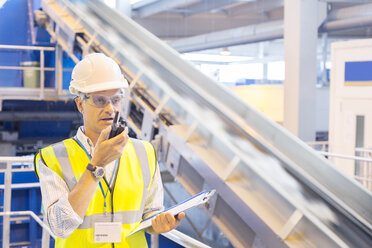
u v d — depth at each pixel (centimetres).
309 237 224
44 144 877
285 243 225
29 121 855
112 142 117
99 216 133
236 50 1449
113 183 135
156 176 146
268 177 240
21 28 834
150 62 391
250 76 1461
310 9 687
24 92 746
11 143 846
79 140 136
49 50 763
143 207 142
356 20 793
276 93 727
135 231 132
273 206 243
